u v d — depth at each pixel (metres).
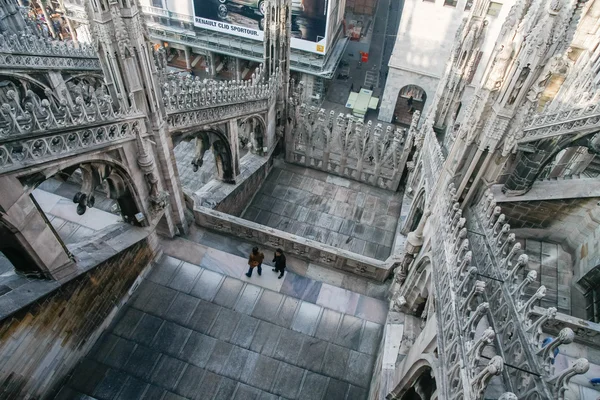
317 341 12.91
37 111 8.09
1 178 7.78
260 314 13.45
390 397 10.17
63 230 14.28
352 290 14.49
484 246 9.74
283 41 19.00
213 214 15.60
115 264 12.15
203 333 12.91
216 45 41.53
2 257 12.73
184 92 13.48
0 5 22.95
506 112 9.91
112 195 11.85
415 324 12.39
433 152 16.20
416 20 33.28
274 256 14.03
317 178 22.84
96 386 11.58
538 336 6.67
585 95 17.22
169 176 13.43
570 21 8.23
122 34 9.83
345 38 46.03
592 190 15.16
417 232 11.91
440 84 18.70
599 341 11.75
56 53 20.09
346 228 20.45
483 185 11.59
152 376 11.94
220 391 11.78
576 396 10.57
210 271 14.52
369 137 20.83
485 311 6.16
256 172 21.09
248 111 18.05
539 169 14.47
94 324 12.01
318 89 41.22
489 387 7.00
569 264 16.52
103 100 9.88
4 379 9.27
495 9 29.97
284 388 11.94
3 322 8.77
